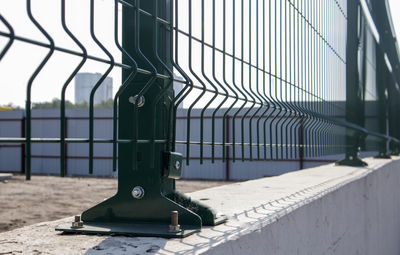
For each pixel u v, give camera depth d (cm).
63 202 1305
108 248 108
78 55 94
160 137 138
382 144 609
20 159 2562
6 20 75
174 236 118
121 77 139
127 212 136
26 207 1195
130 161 138
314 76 299
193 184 1948
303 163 2223
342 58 439
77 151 2459
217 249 108
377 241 358
